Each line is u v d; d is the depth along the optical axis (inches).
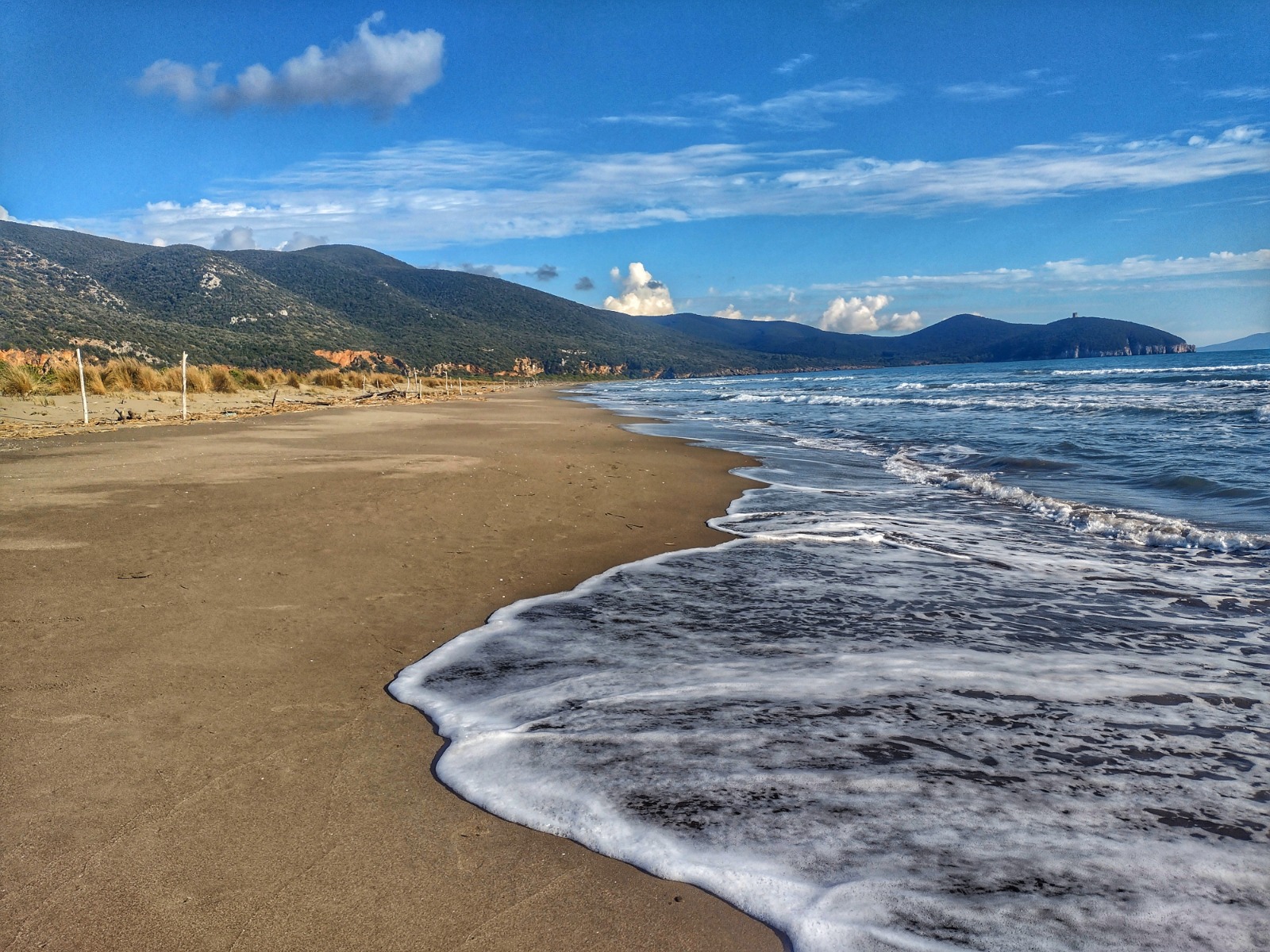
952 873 82.0
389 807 95.7
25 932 72.1
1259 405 699.4
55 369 897.5
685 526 277.7
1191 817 93.2
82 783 98.5
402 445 498.0
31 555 204.5
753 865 84.0
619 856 86.0
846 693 131.2
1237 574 210.7
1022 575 210.5
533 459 435.5
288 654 146.3
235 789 98.7
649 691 132.0
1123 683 135.9
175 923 73.9
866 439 624.4
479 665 144.1
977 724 119.2
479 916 76.3
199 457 410.0
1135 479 369.7
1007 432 614.5
